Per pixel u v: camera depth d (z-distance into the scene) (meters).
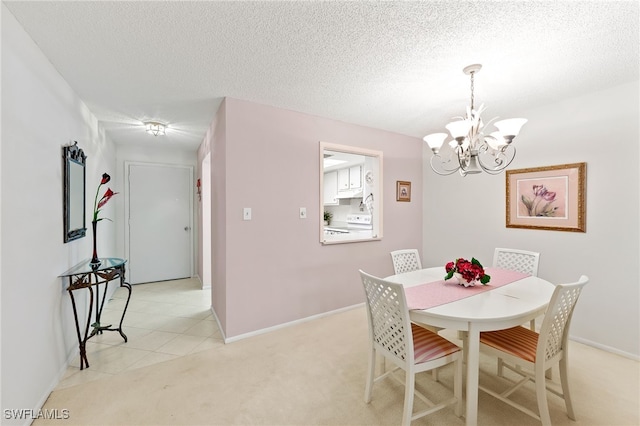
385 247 3.70
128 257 4.46
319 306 3.13
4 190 1.40
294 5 1.40
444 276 2.26
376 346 1.74
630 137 2.27
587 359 2.25
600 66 2.01
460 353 1.64
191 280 4.80
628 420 1.59
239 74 2.13
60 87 2.09
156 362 2.22
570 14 1.46
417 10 1.45
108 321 3.04
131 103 2.68
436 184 3.91
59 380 1.97
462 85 2.32
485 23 1.54
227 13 1.46
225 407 1.72
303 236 3.00
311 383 1.95
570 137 2.61
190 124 3.36
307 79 2.22
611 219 2.38
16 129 1.50
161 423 1.59
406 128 3.58
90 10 1.43
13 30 1.47
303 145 2.99
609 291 2.39
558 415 1.63
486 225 3.33
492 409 1.70
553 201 2.72
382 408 1.72
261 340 2.60
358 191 5.25
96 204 3.03
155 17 1.49
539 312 1.64
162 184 4.71
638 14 1.46
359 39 1.69
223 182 2.61
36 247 1.70
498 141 1.90
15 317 1.47
